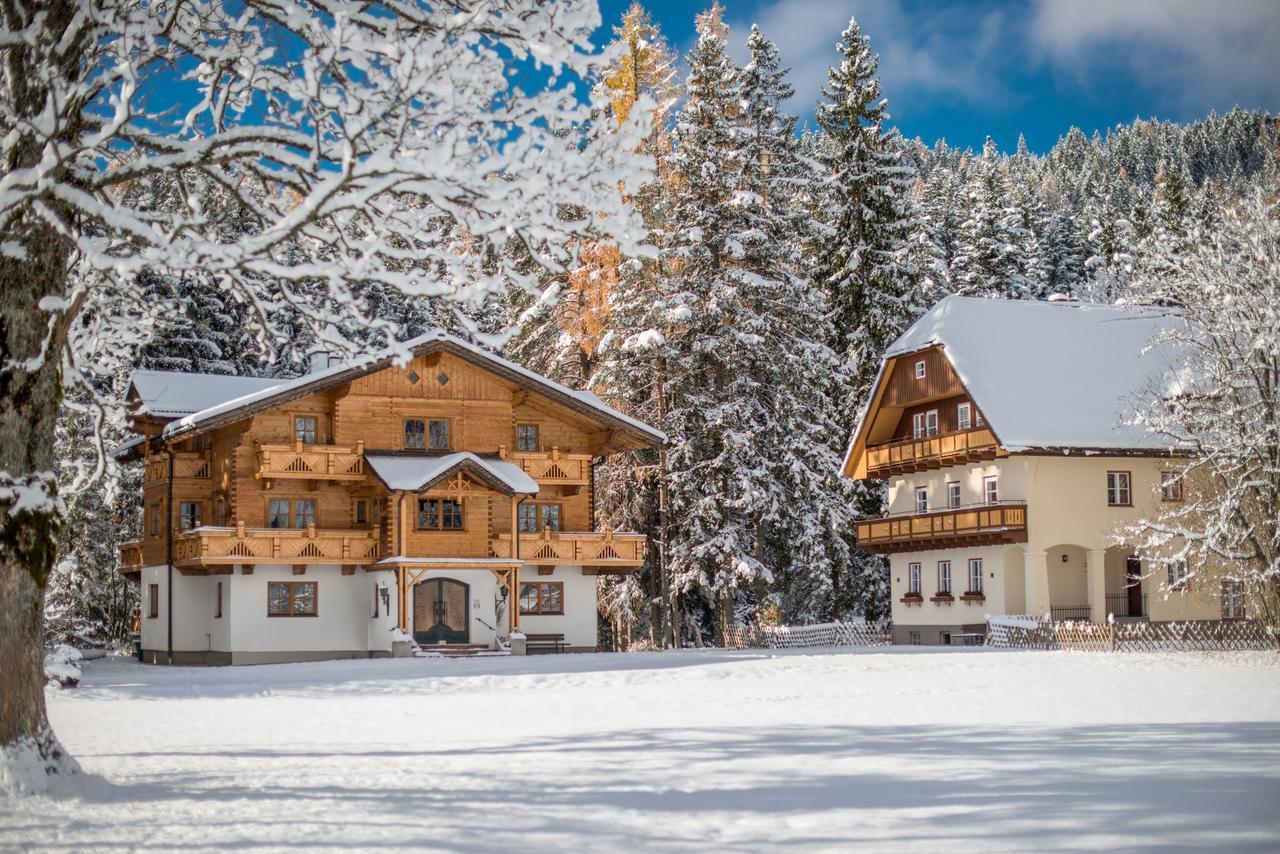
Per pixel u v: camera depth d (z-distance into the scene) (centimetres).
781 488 5319
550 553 4788
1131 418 4569
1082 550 5097
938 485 5397
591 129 1279
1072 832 954
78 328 1641
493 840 946
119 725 1955
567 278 5400
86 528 4950
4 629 1192
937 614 5319
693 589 5853
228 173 1370
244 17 1300
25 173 1118
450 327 4831
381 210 1309
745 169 5444
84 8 1180
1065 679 2702
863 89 6216
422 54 1111
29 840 959
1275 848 893
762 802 1105
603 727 1794
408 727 1856
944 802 1091
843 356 6166
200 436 4903
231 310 5731
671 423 5288
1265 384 3406
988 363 5094
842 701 2202
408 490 4378
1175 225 7850
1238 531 3416
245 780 1263
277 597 4544
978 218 7950
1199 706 1992
